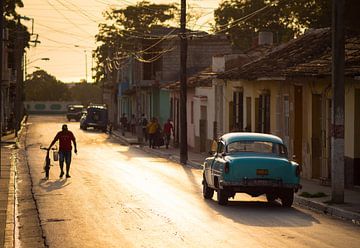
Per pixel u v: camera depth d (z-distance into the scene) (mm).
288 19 85625
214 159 29000
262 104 47969
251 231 21531
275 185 27109
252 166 27141
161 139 71875
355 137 33531
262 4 92312
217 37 93375
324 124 37250
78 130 111938
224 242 19594
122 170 45469
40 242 20250
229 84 56438
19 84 93750
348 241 19766
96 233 21484
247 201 29797
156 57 98000
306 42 47312
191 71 92438
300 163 41812
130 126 108250
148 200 29484
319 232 21422
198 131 66062
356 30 38844
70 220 24125
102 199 29844
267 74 41250
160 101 92375
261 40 61688
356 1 34938
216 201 29359
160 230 21766
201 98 64250
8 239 20625
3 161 52469
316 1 52781
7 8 104000
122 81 121312
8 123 102562
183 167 49125
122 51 117250
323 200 28516
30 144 75438
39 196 31094
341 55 27531
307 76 35781
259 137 28812
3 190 33531
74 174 42188
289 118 42812
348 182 34031
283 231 21578
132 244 19516
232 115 56188
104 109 111438
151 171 44969
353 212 24812
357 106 33562
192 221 23594
